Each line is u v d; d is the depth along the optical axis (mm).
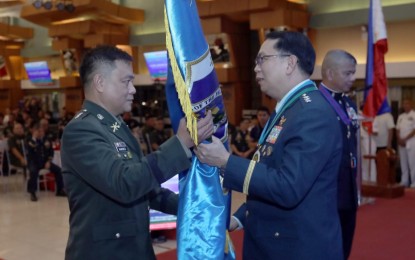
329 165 1771
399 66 9531
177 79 1646
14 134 8859
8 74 19344
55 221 6254
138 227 1760
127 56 1815
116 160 1627
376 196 7078
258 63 1884
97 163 1610
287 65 1819
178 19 1647
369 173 7715
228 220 1851
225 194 1836
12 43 19156
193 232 1731
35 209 7031
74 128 1688
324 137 1689
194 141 1625
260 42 10930
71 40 15594
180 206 1774
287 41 1817
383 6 9664
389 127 7867
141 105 13430
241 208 2092
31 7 14617
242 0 10711
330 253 1750
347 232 2982
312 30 10953
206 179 1771
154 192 1992
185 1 1662
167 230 5062
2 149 8820
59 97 18406
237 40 11992
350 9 10461
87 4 13086
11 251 4941
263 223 1820
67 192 1772
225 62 12141
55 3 13602
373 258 4312
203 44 1673
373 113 6121
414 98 9680
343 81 3002
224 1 11062
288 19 10344
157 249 4664
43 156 7992
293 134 1706
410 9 9344
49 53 18250
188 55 1637
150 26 14492
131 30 14922
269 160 1780
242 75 12211
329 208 1791
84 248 1703
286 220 1760
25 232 5703
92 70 1751
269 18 10469
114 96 1765
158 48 14578
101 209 1706
